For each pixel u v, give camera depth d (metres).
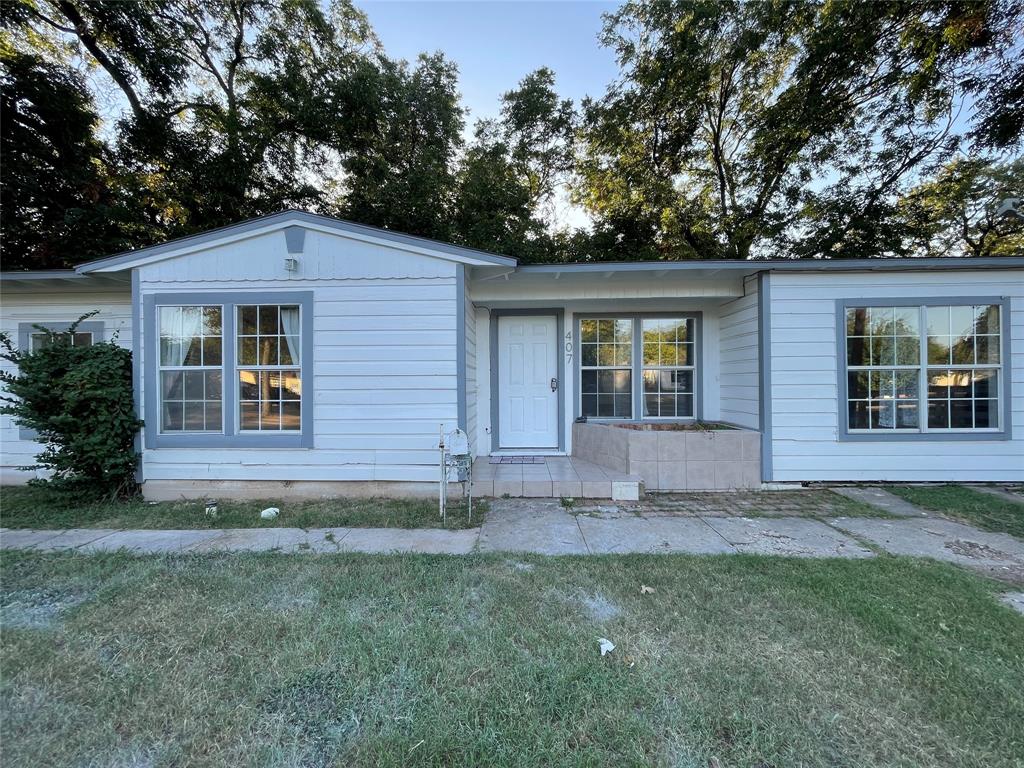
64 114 9.10
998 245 11.62
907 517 4.62
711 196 12.91
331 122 11.52
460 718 1.79
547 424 7.04
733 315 6.61
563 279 6.36
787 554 3.62
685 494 5.62
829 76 10.33
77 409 5.10
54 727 1.77
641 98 12.55
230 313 5.38
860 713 1.83
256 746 1.66
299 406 5.44
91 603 2.79
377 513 4.79
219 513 4.83
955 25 8.43
